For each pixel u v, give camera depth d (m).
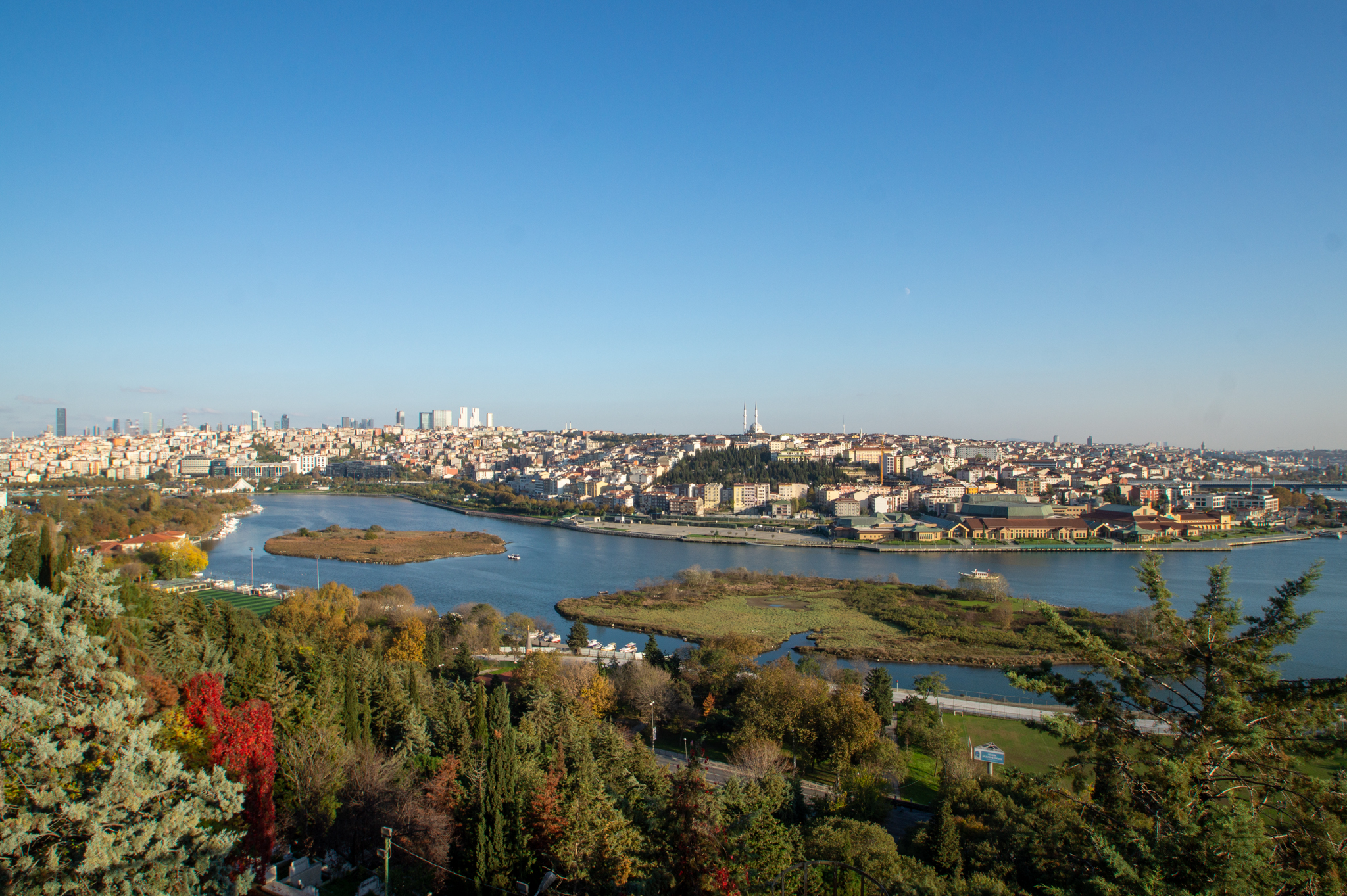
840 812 89.75
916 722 118.19
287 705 89.12
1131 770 41.75
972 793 86.38
